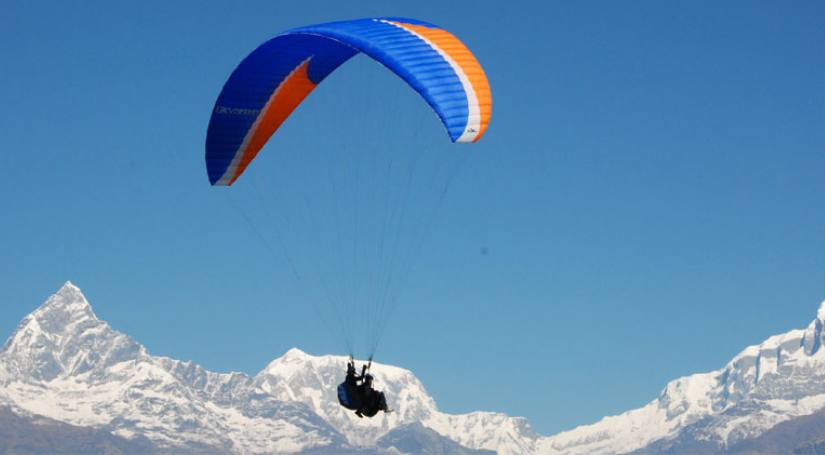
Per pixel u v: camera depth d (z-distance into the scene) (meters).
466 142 31.59
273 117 39.22
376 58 32.69
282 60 36.66
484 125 32.03
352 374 30.62
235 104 37.59
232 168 39.53
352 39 33.31
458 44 34.31
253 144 39.44
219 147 38.62
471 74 33.16
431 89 32.09
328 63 38.19
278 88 38.03
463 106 32.09
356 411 30.50
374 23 35.25
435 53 33.31
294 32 34.19
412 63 32.75
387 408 30.66
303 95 39.44
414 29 34.62
